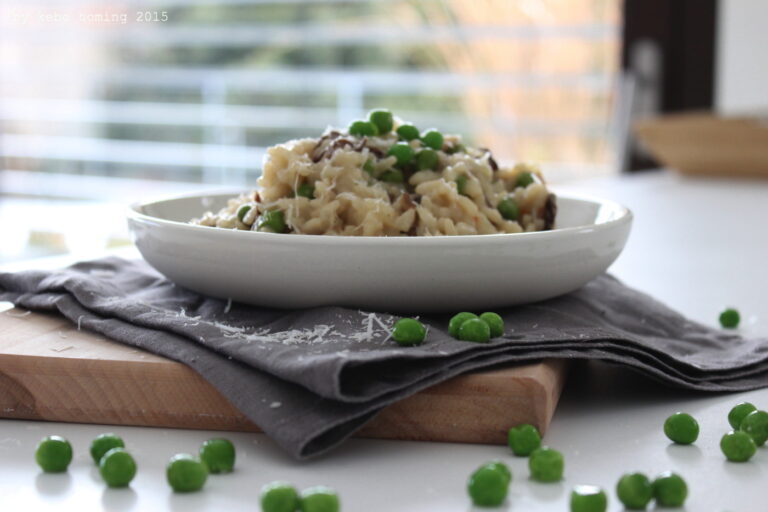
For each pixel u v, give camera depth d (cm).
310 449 46
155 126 224
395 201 58
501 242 53
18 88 231
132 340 52
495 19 184
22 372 51
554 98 181
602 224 56
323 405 47
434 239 52
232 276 54
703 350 59
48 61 228
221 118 216
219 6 212
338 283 53
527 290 55
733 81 172
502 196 62
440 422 49
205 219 62
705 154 135
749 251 89
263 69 214
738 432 47
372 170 59
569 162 181
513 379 48
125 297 58
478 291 54
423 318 55
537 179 65
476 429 49
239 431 50
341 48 205
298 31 205
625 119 171
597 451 48
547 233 54
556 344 51
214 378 49
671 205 115
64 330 55
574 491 42
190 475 44
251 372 49
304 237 52
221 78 216
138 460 47
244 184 220
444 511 43
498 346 50
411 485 45
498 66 186
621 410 52
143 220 57
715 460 47
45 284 59
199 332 51
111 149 228
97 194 230
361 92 203
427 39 192
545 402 48
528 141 184
